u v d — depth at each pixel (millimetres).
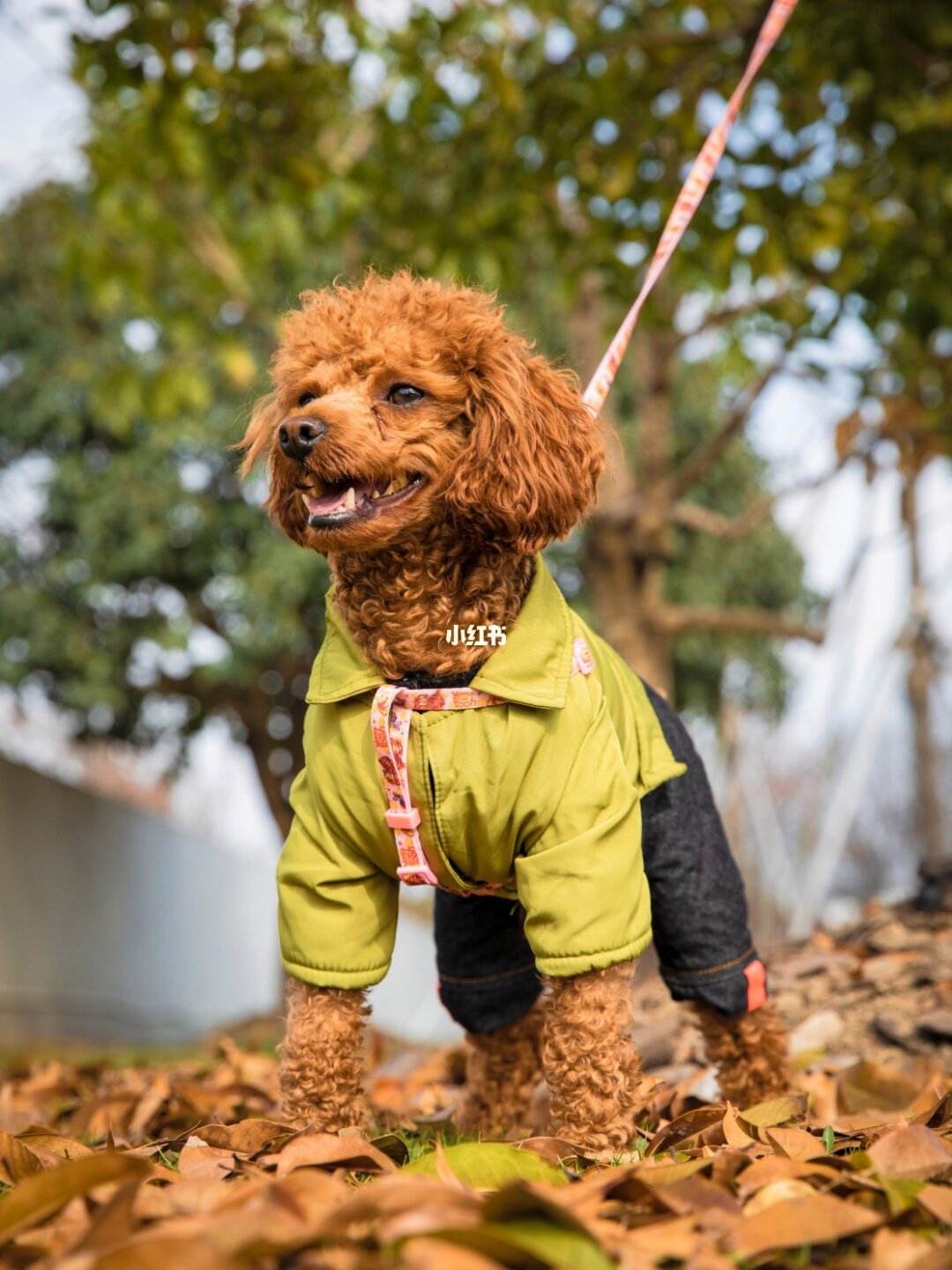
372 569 708
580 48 1667
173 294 2172
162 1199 504
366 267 1020
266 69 1600
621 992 682
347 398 718
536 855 677
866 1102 848
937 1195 501
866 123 1727
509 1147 579
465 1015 847
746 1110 741
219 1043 1334
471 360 728
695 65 1706
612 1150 668
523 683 679
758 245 1670
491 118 1728
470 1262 413
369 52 1694
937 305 1758
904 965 1130
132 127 1774
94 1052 2309
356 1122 707
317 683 715
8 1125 970
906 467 1822
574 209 1976
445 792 675
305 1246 448
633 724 752
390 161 1807
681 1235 471
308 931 697
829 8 1613
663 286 2154
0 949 2572
